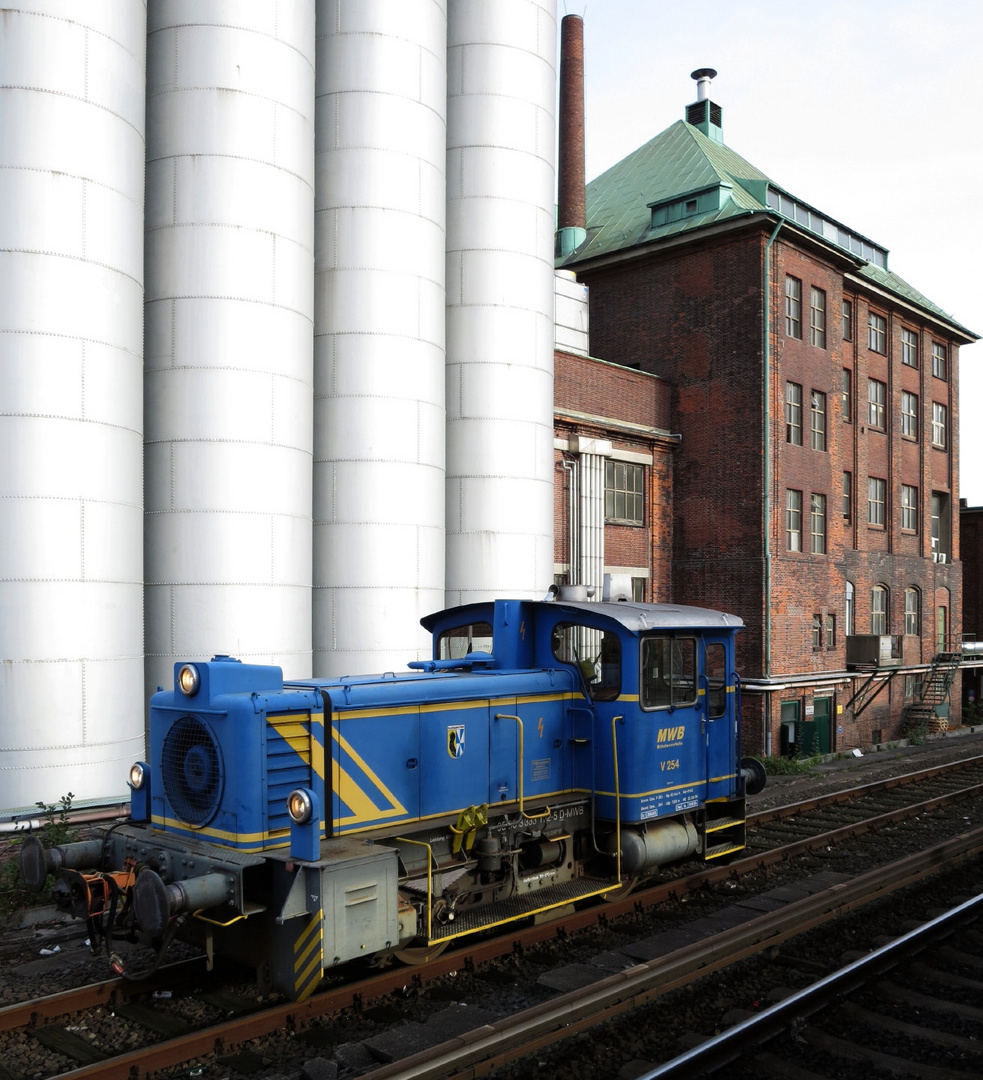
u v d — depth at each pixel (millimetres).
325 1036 6266
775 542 23469
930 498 32969
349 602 15117
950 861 11188
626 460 23297
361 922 6535
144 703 12945
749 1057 6055
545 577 17984
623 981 6930
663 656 9359
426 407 15766
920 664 31516
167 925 6191
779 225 23078
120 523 12008
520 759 8461
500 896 8297
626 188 28672
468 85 17453
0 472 11016
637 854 8945
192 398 13094
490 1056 5941
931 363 33281
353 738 7406
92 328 11641
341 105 15328
